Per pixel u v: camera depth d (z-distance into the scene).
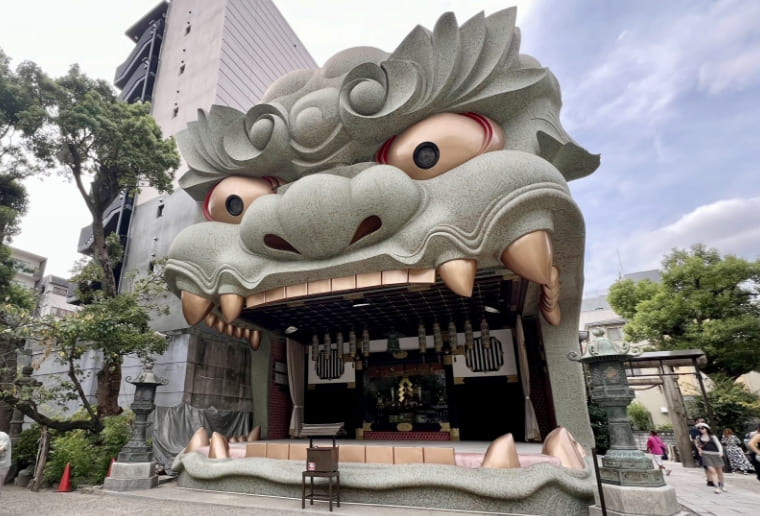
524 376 11.47
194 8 24.23
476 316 12.37
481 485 6.64
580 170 8.48
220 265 8.97
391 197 7.51
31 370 11.02
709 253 20.22
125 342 10.62
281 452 8.56
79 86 12.67
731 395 17.19
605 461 5.91
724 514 7.04
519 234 7.03
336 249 8.05
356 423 13.44
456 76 8.20
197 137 10.67
